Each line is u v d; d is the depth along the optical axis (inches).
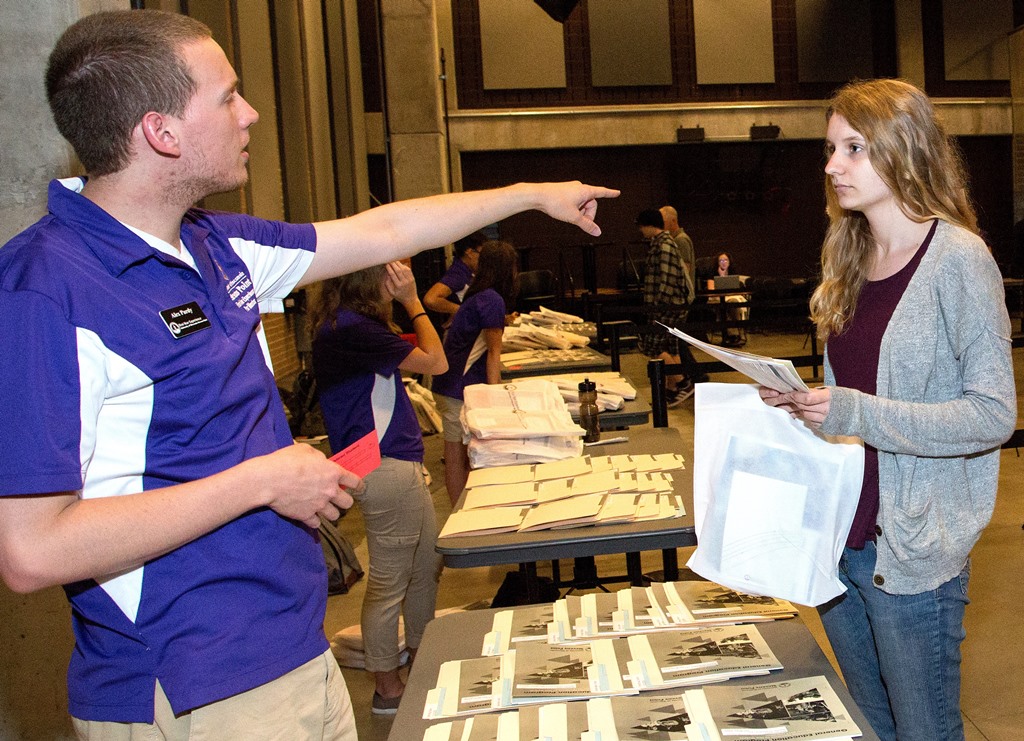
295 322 308.7
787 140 594.2
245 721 46.0
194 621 44.8
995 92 607.8
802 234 612.1
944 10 595.2
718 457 59.0
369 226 61.9
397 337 111.1
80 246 43.4
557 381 137.1
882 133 61.2
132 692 44.6
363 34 515.5
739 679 53.2
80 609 44.9
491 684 54.5
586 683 53.4
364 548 183.0
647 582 136.6
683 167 597.0
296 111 279.6
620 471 93.8
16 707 86.7
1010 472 209.0
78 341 40.9
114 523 40.1
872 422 56.6
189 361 44.6
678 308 237.5
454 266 228.4
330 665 51.8
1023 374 337.1
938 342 60.4
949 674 63.2
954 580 62.2
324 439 241.0
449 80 573.0
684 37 587.5
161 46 44.5
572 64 581.3
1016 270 537.3
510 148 575.5
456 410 169.8
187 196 46.8
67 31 45.0
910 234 63.2
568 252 594.9
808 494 56.9
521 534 78.3
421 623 120.8
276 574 47.4
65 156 86.7
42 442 39.0
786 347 462.6
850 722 46.9
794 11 591.5
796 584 57.0
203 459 45.6
